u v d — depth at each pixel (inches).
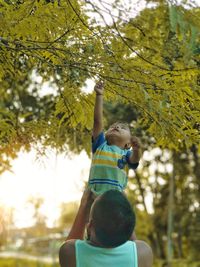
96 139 151.2
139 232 820.0
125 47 146.9
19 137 244.2
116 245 108.0
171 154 611.8
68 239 127.0
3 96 364.2
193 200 730.8
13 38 156.1
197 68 141.5
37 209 1118.4
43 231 1328.7
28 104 362.3
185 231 765.3
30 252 1315.2
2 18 150.7
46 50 158.6
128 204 107.4
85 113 191.8
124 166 150.2
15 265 1192.8
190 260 757.3
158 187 752.3
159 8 126.3
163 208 770.2
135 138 147.7
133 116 397.4
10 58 174.9
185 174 665.6
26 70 208.8
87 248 110.5
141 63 146.5
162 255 821.2
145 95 146.6
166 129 159.6
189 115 153.8
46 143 249.0
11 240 1337.4
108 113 413.4
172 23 116.6
